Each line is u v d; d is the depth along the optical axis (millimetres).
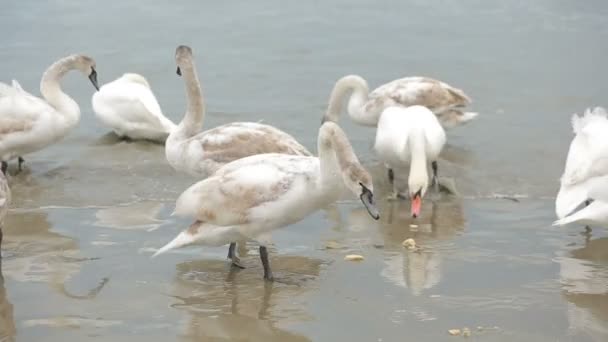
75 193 13336
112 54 20078
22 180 13867
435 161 13898
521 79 18625
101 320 9383
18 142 13836
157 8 22969
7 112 13820
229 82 18547
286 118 16766
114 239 11602
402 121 13867
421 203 13242
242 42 20891
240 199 9992
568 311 9648
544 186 13883
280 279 10461
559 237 11844
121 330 9172
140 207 12852
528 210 12930
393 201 13422
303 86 18406
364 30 21594
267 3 23297
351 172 9492
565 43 20453
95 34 21188
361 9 22875
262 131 12523
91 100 17844
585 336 9094
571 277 10555
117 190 13484
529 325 9312
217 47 20562
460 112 15852
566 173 11703
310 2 23328
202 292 10102
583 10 22266
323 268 10797
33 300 9797
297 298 9961
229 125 12680
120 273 10555
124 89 15789
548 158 14922
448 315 9523
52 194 13281
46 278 10367
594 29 21188
